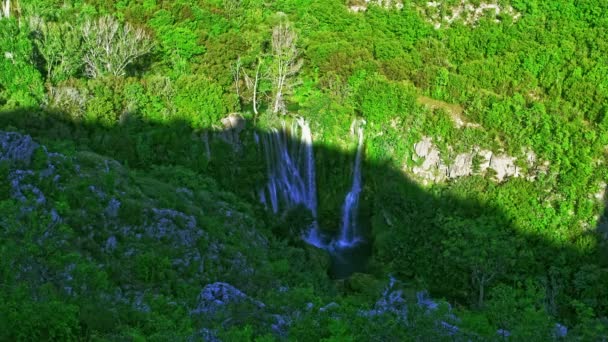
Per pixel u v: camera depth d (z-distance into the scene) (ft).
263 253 205.67
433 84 291.79
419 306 103.81
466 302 227.20
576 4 329.93
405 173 280.10
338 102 291.79
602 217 247.91
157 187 209.67
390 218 268.41
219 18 336.90
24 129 220.64
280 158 279.08
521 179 258.57
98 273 133.08
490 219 246.47
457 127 275.59
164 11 326.24
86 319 116.88
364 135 286.46
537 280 222.28
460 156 270.46
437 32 334.65
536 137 261.65
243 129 270.26
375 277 242.37
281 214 266.98
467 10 347.36
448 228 238.07
